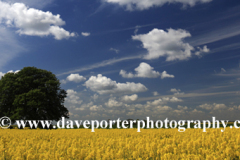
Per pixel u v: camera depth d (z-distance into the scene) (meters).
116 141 13.72
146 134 20.25
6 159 11.02
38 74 53.53
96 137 19.11
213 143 12.11
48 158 10.22
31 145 14.92
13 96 49.41
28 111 47.41
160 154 10.69
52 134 21.36
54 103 52.25
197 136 16.20
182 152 10.58
